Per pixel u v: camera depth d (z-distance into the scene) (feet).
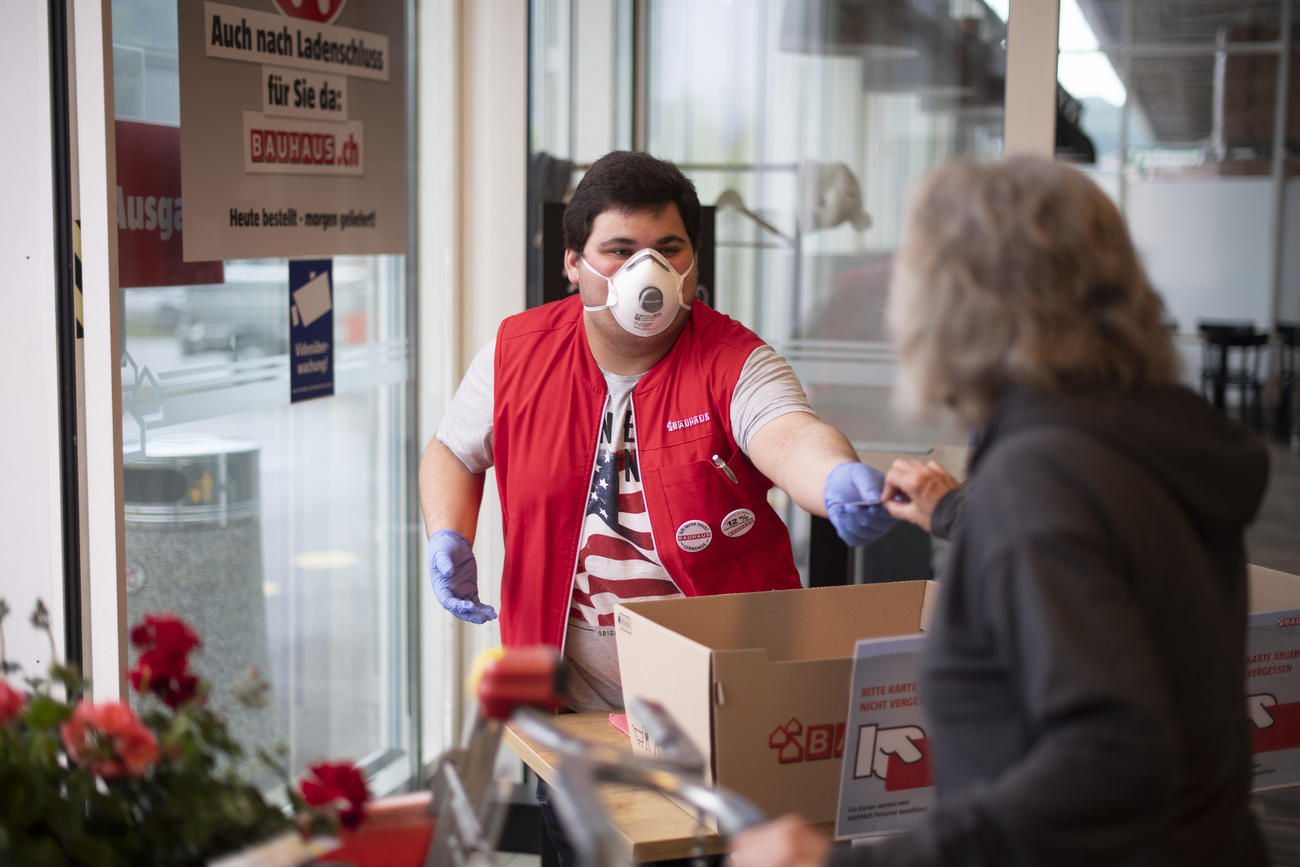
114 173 6.27
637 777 2.90
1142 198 36.55
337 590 9.70
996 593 2.81
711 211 9.30
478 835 3.37
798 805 4.38
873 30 9.70
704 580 5.75
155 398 7.48
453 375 10.54
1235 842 3.14
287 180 8.24
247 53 7.75
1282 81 34.47
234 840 3.46
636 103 10.21
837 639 5.50
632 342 5.66
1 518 6.45
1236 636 3.15
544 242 8.84
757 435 5.52
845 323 10.09
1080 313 3.00
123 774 3.45
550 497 5.80
